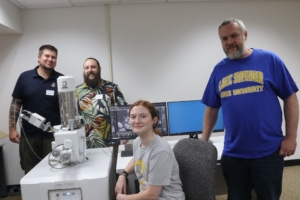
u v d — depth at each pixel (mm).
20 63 2785
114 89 2420
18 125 2533
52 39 2814
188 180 1286
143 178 1276
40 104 2225
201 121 2211
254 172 1370
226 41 1410
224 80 1449
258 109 1331
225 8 2994
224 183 2242
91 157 1576
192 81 3018
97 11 2836
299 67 3207
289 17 3119
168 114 2170
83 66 2646
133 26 2887
